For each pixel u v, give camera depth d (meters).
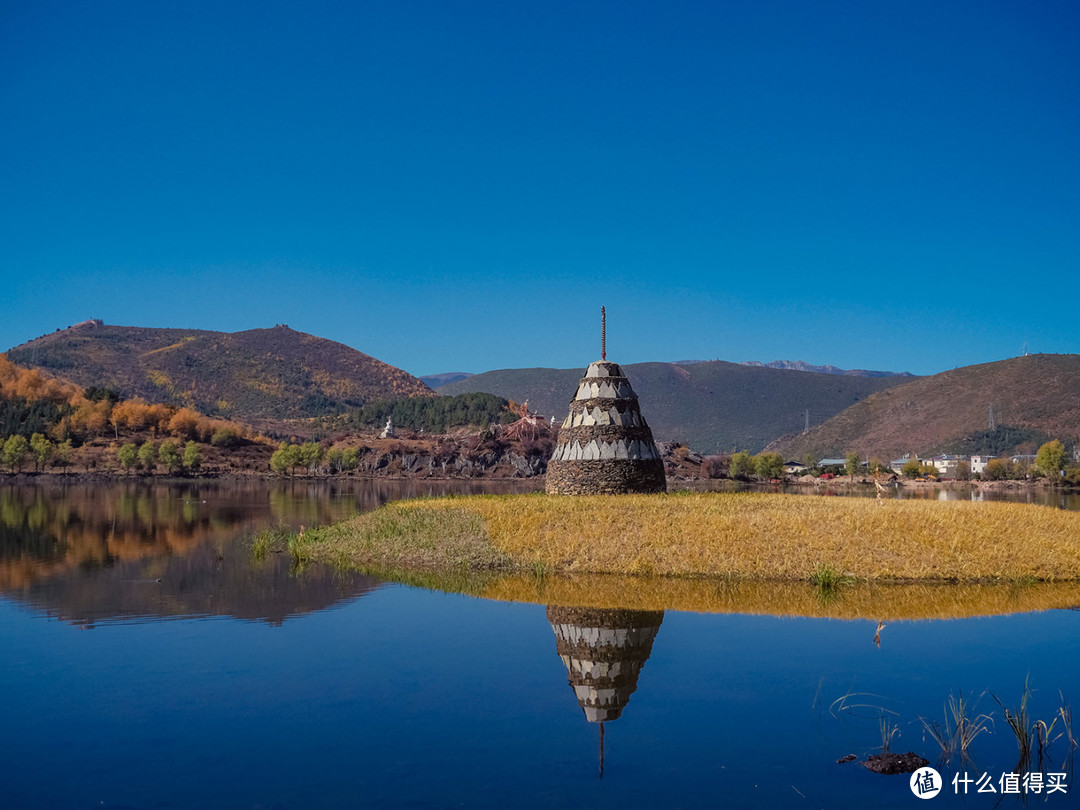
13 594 35.16
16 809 14.78
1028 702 20.36
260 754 17.42
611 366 61.12
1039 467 185.62
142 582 38.22
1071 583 36.09
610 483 58.53
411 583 37.62
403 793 15.53
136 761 17.06
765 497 56.56
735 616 30.19
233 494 121.44
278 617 30.52
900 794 15.49
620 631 28.09
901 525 41.78
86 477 168.50
